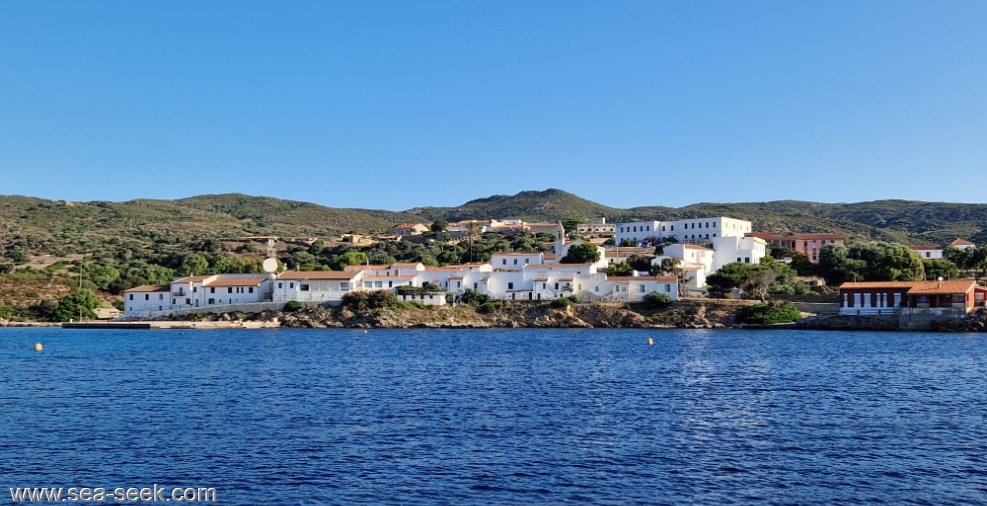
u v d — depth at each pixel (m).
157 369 91.56
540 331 173.38
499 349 120.50
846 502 38.28
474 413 60.53
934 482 41.28
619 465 44.72
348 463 45.16
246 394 70.56
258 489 40.44
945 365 94.38
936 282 174.38
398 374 86.00
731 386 76.06
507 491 40.00
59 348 125.62
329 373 87.00
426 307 198.62
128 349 122.94
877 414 60.00
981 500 38.41
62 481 41.91
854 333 160.00
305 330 180.50
